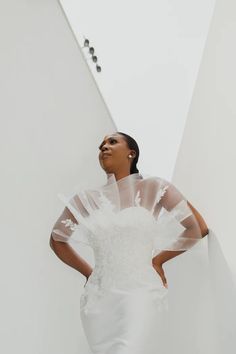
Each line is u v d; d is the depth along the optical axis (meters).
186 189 3.27
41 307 3.69
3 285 3.69
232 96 2.71
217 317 2.52
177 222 2.71
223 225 2.59
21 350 3.55
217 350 2.49
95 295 2.55
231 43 2.83
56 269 3.79
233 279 2.38
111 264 2.56
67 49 4.63
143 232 2.60
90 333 2.52
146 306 2.41
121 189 2.75
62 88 4.49
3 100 4.30
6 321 3.60
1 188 3.99
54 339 3.62
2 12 4.62
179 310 3.00
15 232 3.86
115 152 3.01
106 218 2.64
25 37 4.58
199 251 2.88
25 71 4.45
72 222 2.94
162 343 2.42
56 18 4.70
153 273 2.55
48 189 4.07
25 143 4.20
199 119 3.22
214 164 2.83
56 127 4.33
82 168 4.25
